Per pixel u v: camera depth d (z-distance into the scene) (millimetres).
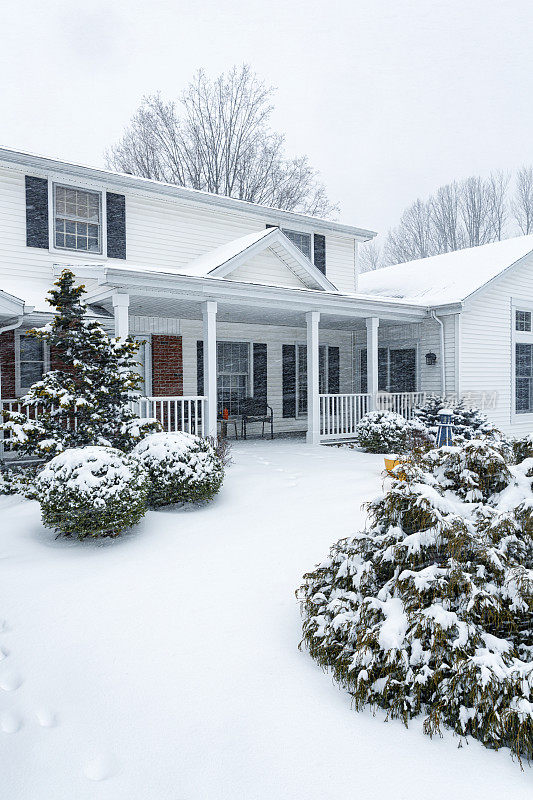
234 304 11273
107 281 9203
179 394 13766
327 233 16734
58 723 3020
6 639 3930
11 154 10977
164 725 2961
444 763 2637
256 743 2801
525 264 15914
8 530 6305
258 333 15523
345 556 3746
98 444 7871
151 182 12773
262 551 5512
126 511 5883
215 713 3041
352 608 3422
